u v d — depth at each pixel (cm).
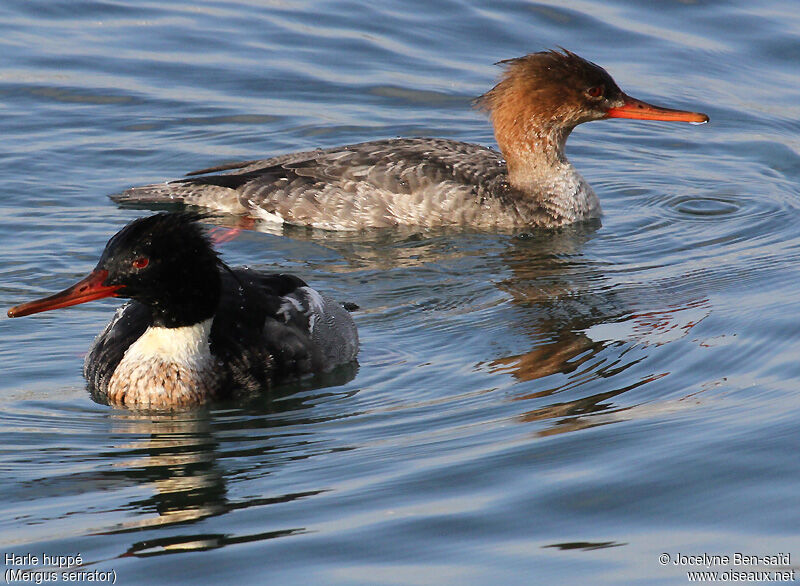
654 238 1770
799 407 1159
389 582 888
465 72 2241
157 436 1197
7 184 1866
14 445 1167
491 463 1079
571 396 1245
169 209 1862
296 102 2167
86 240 1697
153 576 905
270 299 1359
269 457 1134
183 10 2416
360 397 1284
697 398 1215
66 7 2383
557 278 1619
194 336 1279
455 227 1831
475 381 1305
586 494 1015
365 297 1559
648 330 1420
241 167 1928
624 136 2175
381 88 2205
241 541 958
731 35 2369
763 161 2042
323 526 977
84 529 987
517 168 1866
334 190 1845
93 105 2112
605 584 880
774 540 938
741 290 1540
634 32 2369
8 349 1384
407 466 1088
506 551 929
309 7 2442
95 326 1449
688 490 1016
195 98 2148
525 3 2455
